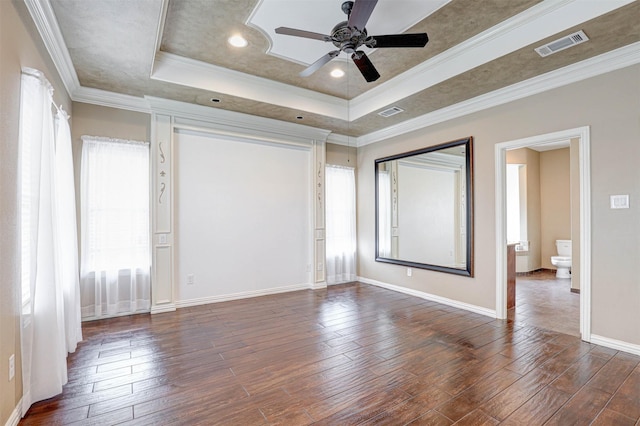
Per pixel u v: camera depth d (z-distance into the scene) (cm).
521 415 200
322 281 552
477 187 407
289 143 518
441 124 452
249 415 203
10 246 182
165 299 414
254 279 493
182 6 266
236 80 396
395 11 272
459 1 259
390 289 538
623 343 289
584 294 311
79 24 251
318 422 196
